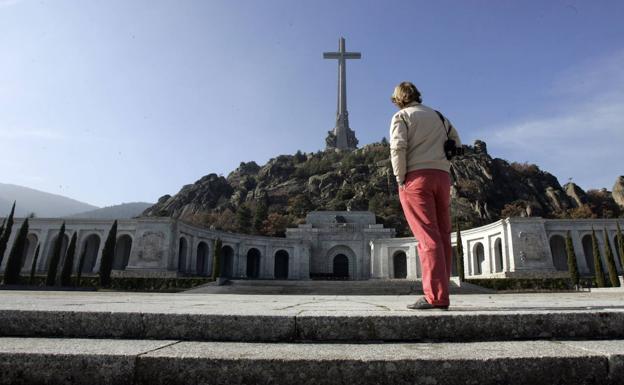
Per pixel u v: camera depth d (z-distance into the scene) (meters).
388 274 64.88
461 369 2.94
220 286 38.62
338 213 75.00
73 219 57.72
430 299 4.71
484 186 114.88
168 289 39.47
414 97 5.50
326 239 70.44
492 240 52.81
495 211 107.19
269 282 41.00
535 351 3.19
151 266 49.22
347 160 141.12
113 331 3.86
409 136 5.22
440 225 5.19
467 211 105.12
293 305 5.69
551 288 38.91
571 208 112.31
